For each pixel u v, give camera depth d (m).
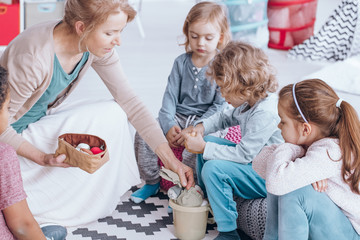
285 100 1.58
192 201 1.84
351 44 4.32
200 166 2.01
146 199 2.21
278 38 4.85
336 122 1.54
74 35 1.81
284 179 1.51
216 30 2.24
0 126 1.42
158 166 2.25
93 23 1.67
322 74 3.94
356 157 1.49
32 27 1.85
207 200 1.90
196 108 2.39
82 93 3.59
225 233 1.85
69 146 1.77
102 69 2.11
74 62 1.92
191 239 1.88
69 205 1.97
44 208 1.94
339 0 6.92
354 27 4.28
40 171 1.92
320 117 1.52
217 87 2.34
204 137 2.08
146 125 2.10
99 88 3.73
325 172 1.51
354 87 3.69
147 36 5.46
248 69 1.87
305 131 1.56
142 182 2.37
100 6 1.64
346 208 1.55
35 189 1.92
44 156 1.83
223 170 1.83
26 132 1.97
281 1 4.71
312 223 1.55
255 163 1.70
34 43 1.77
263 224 1.84
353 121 1.51
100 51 1.76
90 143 1.88
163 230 1.96
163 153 2.00
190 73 2.36
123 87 2.14
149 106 3.35
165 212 2.11
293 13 4.74
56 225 1.84
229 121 2.15
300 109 1.54
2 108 1.37
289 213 1.54
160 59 4.56
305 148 1.64
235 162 1.89
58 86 1.91
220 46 2.37
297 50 4.57
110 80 2.13
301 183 1.51
